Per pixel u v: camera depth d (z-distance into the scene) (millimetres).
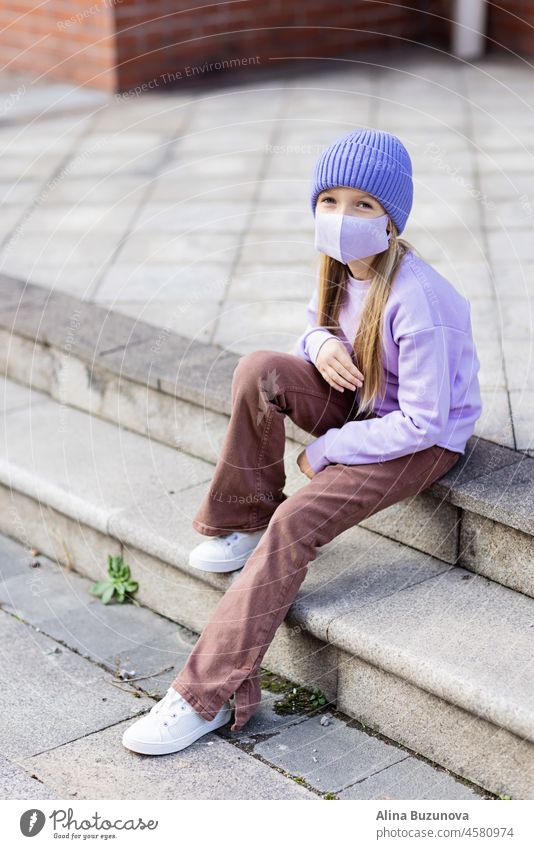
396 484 2195
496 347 2951
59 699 2312
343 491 2172
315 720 2223
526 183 4148
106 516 2623
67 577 2814
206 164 4559
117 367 2934
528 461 2361
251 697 2139
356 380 2227
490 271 3436
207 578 2393
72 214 4121
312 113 5160
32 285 3502
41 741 2170
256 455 2273
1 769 2076
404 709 2113
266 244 3748
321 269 2314
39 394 3270
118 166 4613
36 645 2520
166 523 2568
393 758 2102
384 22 6379
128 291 3424
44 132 5113
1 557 2914
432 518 2342
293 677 2328
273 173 4418
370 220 2148
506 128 4801
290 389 2262
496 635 2084
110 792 2010
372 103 5285
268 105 5336
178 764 2084
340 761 2098
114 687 2359
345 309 2324
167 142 4867
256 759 2102
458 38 6109
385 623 2139
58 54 5949
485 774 2002
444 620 2141
